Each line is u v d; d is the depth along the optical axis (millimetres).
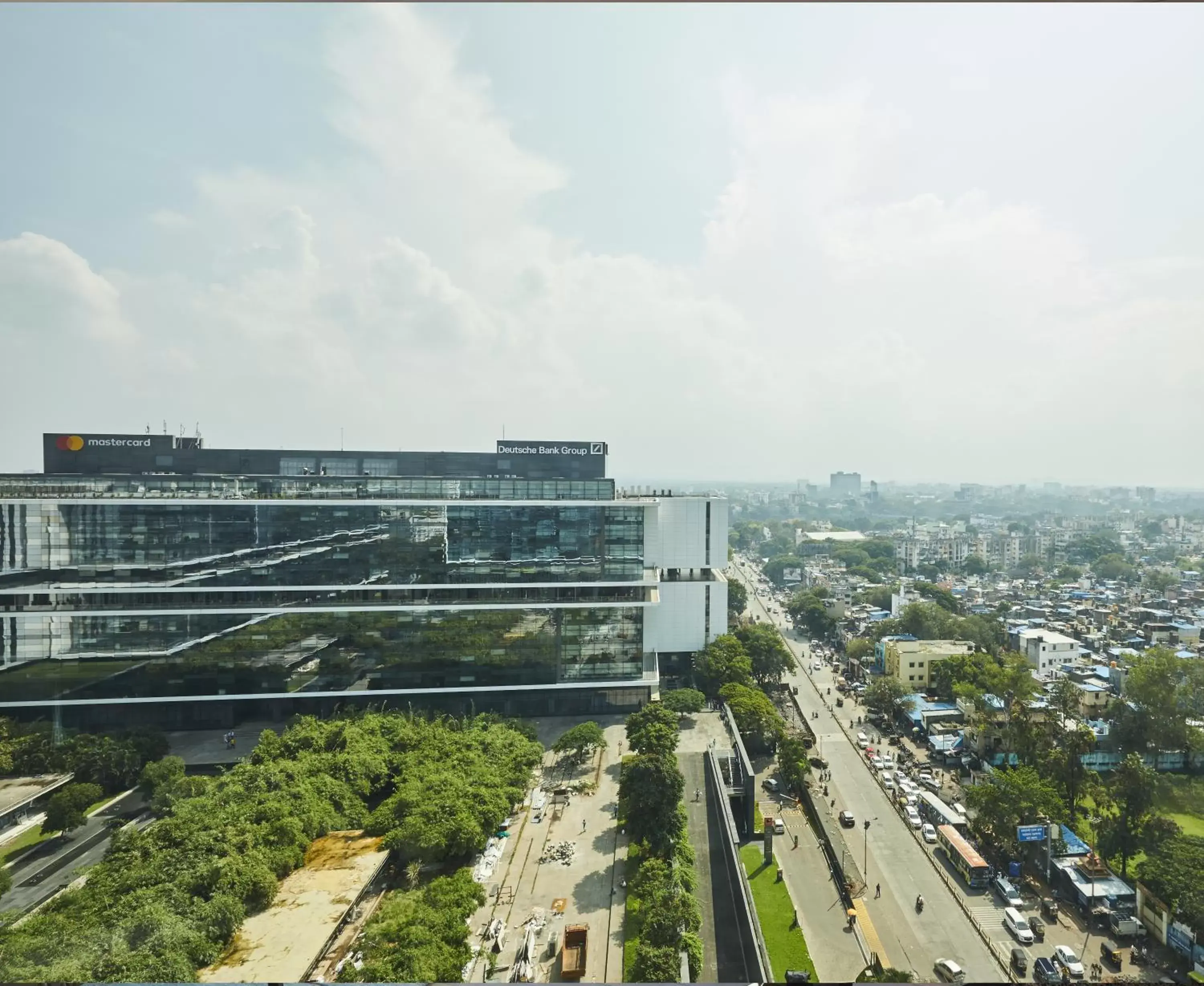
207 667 91562
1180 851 56188
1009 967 54531
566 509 97375
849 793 85688
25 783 75000
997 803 69000
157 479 91375
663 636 115188
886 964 55469
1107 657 123812
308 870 56375
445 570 95688
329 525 93625
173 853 53500
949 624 139875
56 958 42250
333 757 72250
